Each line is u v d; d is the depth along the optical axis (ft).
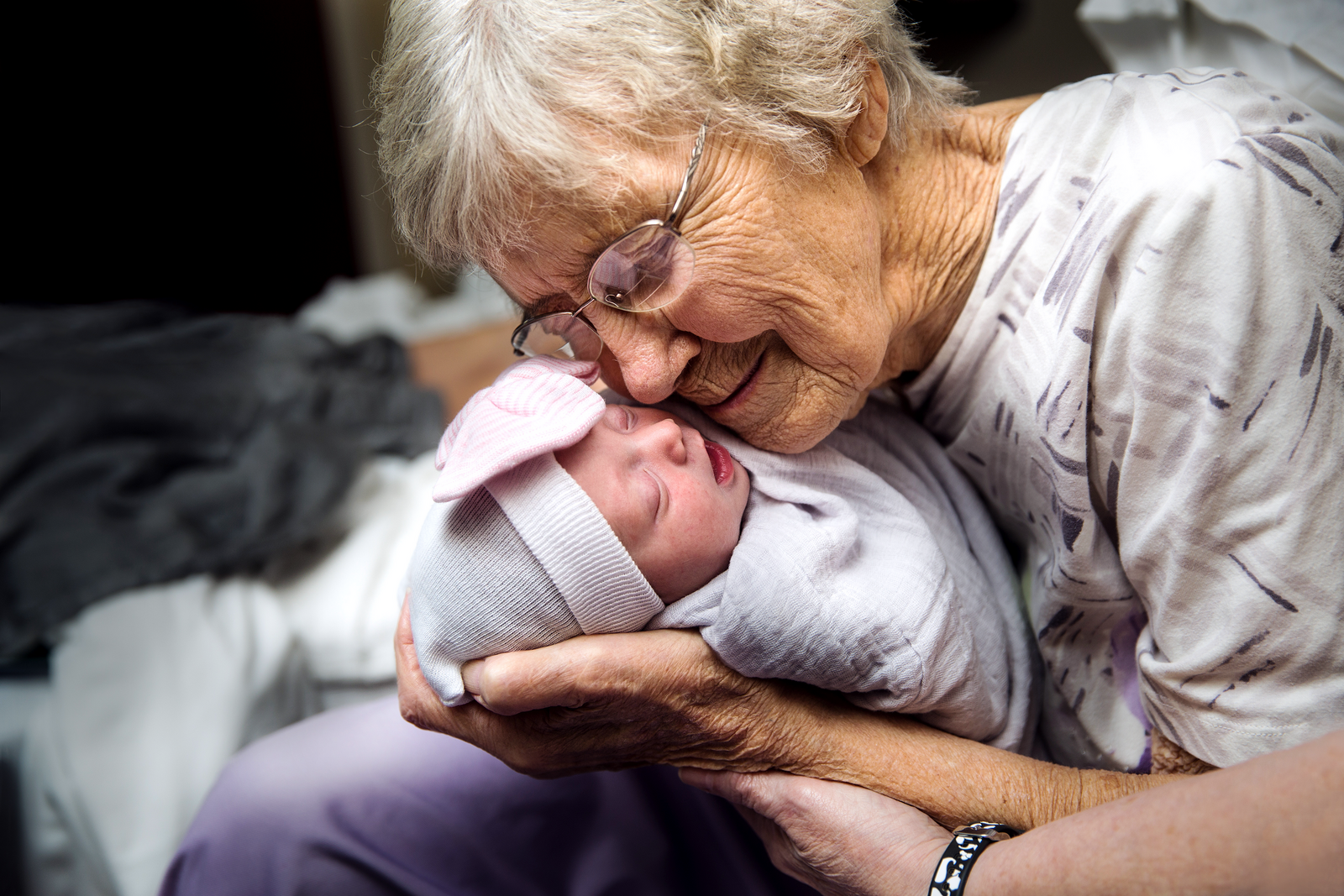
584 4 2.26
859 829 2.70
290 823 3.38
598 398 2.73
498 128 2.25
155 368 7.20
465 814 3.51
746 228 2.36
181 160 11.16
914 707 2.83
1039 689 3.36
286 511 5.53
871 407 3.45
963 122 2.95
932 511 3.25
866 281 2.61
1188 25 3.90
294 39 11.52
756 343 2.65
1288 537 2.35
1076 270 2.57
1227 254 2.30
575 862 3.61
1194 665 2.56
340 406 6.99
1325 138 2.42
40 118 10.19
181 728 4.53
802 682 2.91
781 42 2.36
